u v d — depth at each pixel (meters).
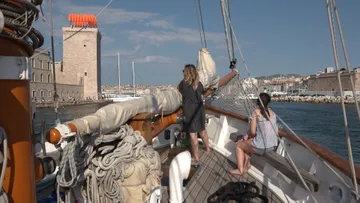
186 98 4.05
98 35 69.06
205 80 5.09
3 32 1.39
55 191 2.28
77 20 70.75
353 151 20.09
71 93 59.25
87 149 2.20
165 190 3.10
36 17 1.70
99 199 2.26
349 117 39.94
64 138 1.84
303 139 3.17
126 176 2.34
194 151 4.19
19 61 1.47
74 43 64.56
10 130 1.43
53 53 2.35
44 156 1.90
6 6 1.43
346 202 2.31
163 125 3.81
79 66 65.00
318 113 47.16
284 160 3.30
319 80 94.69
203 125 4.16
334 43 1.77
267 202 2.95
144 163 2.44
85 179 2.25
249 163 3.94
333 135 25.95
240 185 3.11
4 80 1.42
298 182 2.77
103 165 2.27
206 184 3.56
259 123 3.52
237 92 6.80
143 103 3.11
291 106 67.50
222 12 4.46
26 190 1.50
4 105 1.42
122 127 2.67
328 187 2.64
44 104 30.86
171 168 2.57
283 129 3.89
